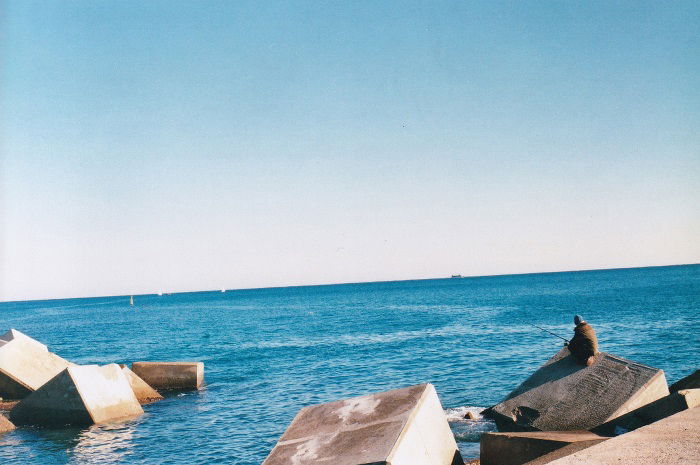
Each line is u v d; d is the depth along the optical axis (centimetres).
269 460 518
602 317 3712
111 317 7869
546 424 732
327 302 10012
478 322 3950
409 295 11338
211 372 2309
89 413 1384
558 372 831
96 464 1106
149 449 1198
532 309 5066
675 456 398
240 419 1452
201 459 1128
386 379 1884
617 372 773
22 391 1656
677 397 636
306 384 1911
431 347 2636
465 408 1331
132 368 1911
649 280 11488
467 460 906
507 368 1902
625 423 674
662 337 2523
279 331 4238
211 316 7000
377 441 495
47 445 1230
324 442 528
